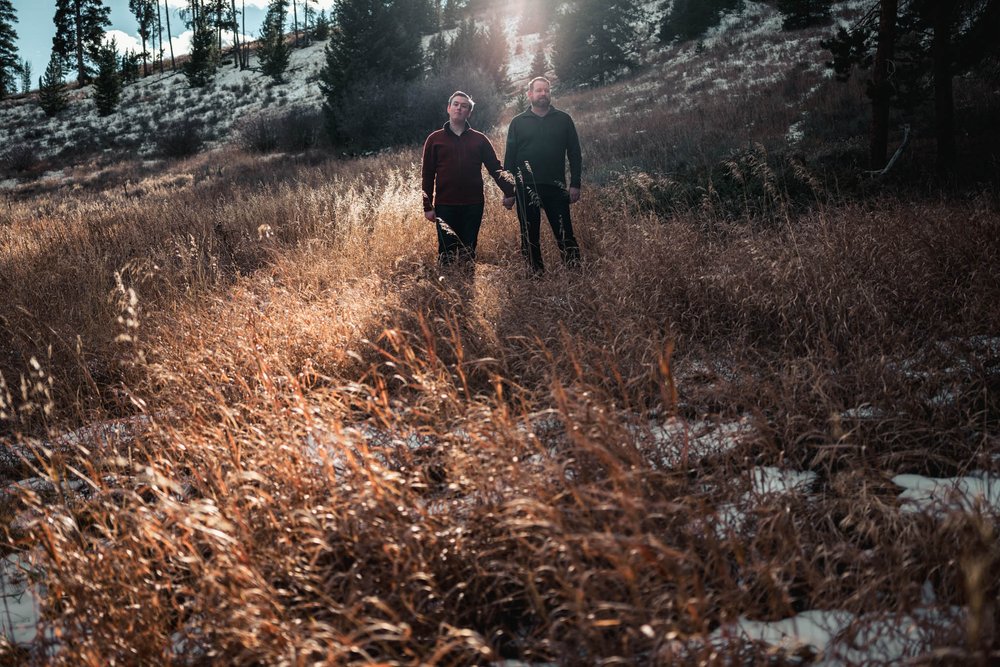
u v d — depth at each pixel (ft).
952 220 17.01
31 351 16.03
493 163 19.49
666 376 8.61
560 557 6.13
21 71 215.31
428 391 9.04
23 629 6.97
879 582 5.79
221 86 169.07
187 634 6.27
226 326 14.85
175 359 13.73
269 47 165.17
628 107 77.87
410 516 7.04
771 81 67.15
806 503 7.37
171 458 10.14
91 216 37.01
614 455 7.66
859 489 7.48
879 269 14.01
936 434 8.54
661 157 42.04
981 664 4.30
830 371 10.33
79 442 11.03
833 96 50.57
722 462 8.37
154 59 233.14
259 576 6.17
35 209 57.21
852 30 36.17
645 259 15.55
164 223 31.83
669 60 110.83
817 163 34.35
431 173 19.25
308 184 48.52
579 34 111.96
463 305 14.88
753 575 6.17
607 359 10.61
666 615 5.71
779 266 14.29
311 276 21.53
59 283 22.00
